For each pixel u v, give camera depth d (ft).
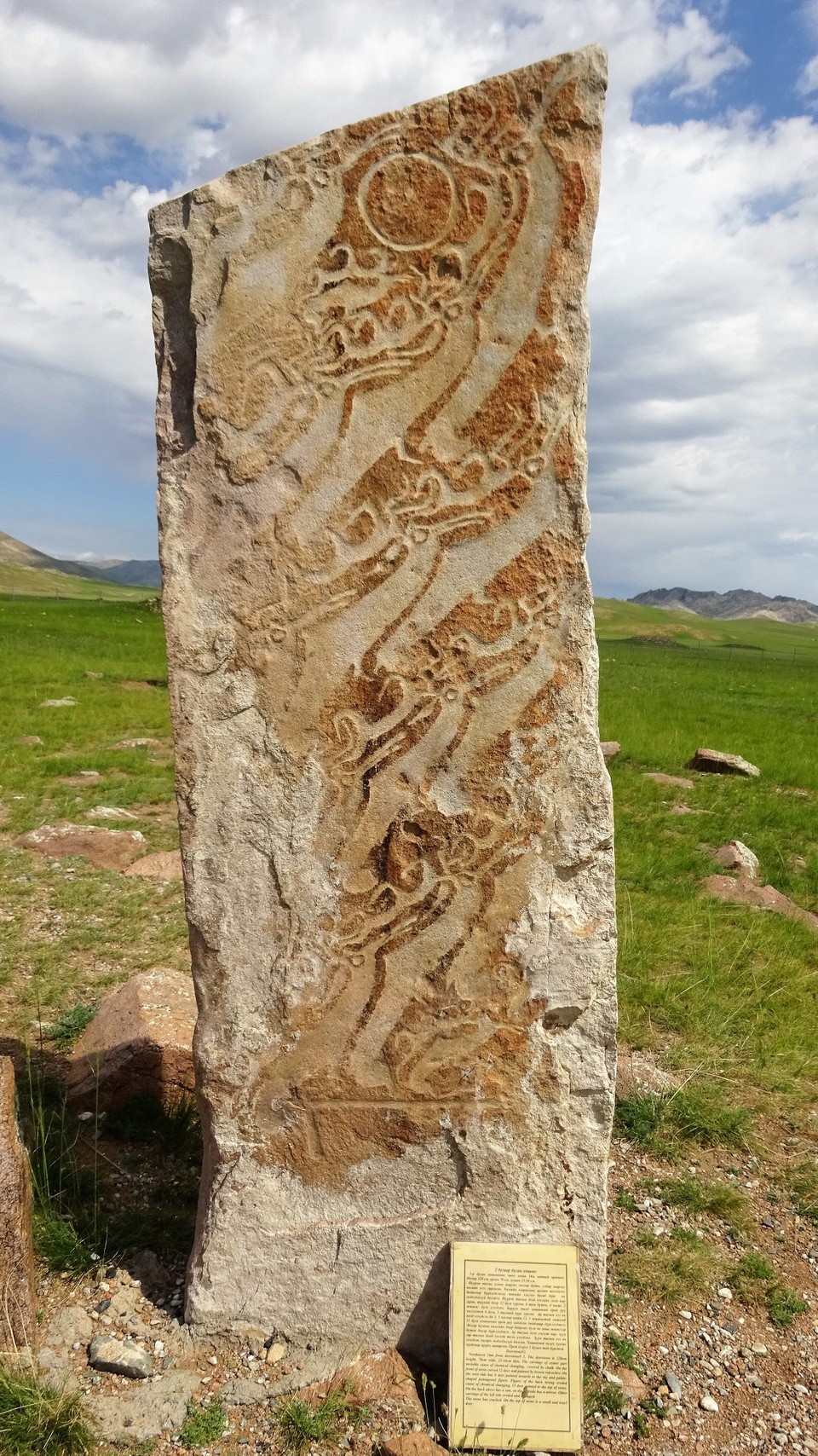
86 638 81.46
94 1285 9.15
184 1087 12.03
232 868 8.34
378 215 7.61
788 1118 13.07
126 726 39.70
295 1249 8.65
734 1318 9.47
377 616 8.05
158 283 7.91
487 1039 8.54
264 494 7.93
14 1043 13.70
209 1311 8.61
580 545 8.02
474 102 7.48
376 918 8.38
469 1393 8.00
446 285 7.68
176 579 8.06
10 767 30.68
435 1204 8.71
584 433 7.91
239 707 8.16
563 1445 7.83
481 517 7.95
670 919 20.02
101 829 22.91
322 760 8.21
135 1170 10.85
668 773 36.47
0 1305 8.25
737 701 67.21
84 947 17.34
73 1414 7.64
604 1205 8.72
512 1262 8.43
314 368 7.78
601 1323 8.67
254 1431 7.80
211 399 7.84
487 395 7.80
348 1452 7.63
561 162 7.53
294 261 7.68
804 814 30.73
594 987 8.50
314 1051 8.52
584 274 7.68
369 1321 8.69
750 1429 8.18
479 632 8.08
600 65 7.43
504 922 8.42
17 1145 8.73
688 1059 14.20
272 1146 8.63
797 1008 16.25
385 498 7.92
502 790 8.28
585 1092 8.67
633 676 85.46
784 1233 10.82
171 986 13.88
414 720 8.17
